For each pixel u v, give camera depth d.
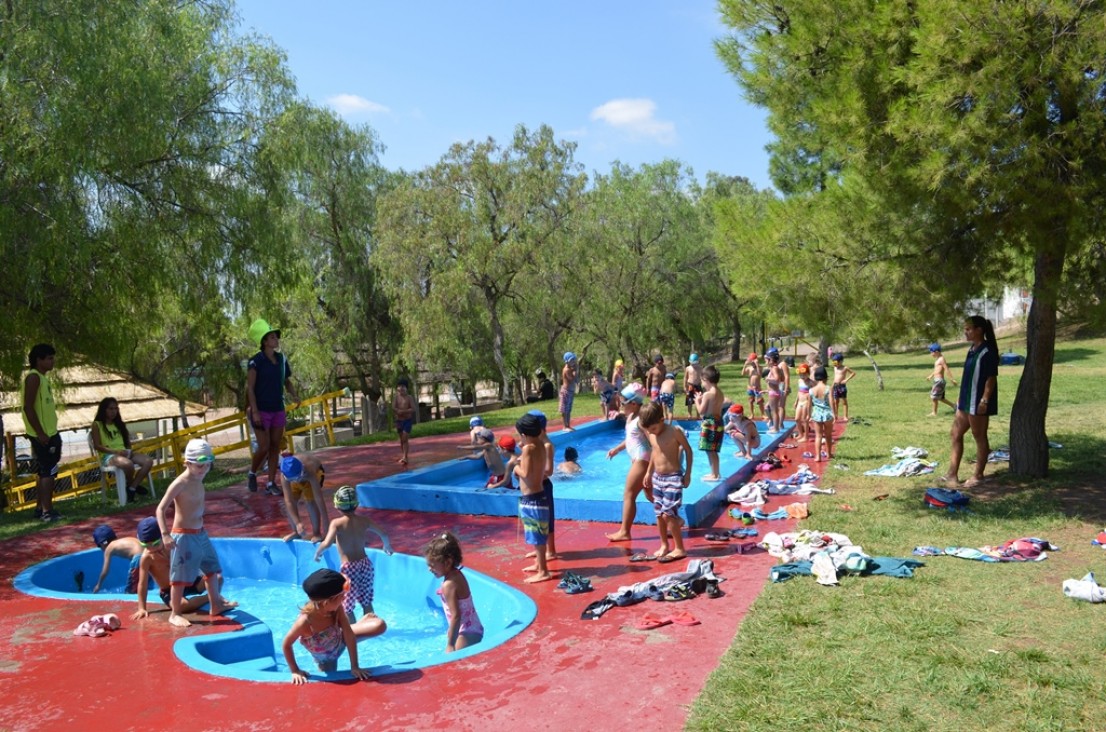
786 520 9.09
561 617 6.29
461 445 17.48
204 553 6.66
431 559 6.09
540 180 30.98
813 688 4.65
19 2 11.13
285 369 12.54
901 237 9.30
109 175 12.16
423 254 30.50
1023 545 7.14
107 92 11.68
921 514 8.82
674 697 4.69
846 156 8.64
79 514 11.53
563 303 33.16
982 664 4.87
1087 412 16.48
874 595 6.25
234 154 14.62
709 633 5.73
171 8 14.20
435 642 6.91
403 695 4.88
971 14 7.17
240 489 12.80
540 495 7.43
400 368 35.53
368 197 33.25
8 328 12.16
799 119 9.51
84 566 9.03
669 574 7.00
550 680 5.02
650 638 5.69
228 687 5.11
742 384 31.33
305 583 5.13
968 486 10.00
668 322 38.91
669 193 36.25
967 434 14.77
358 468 14.74
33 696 5.11
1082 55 7.00
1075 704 4.36
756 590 6.67
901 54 8.27
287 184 15.74
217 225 13.96
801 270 9.71
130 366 23.31
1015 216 7.74
